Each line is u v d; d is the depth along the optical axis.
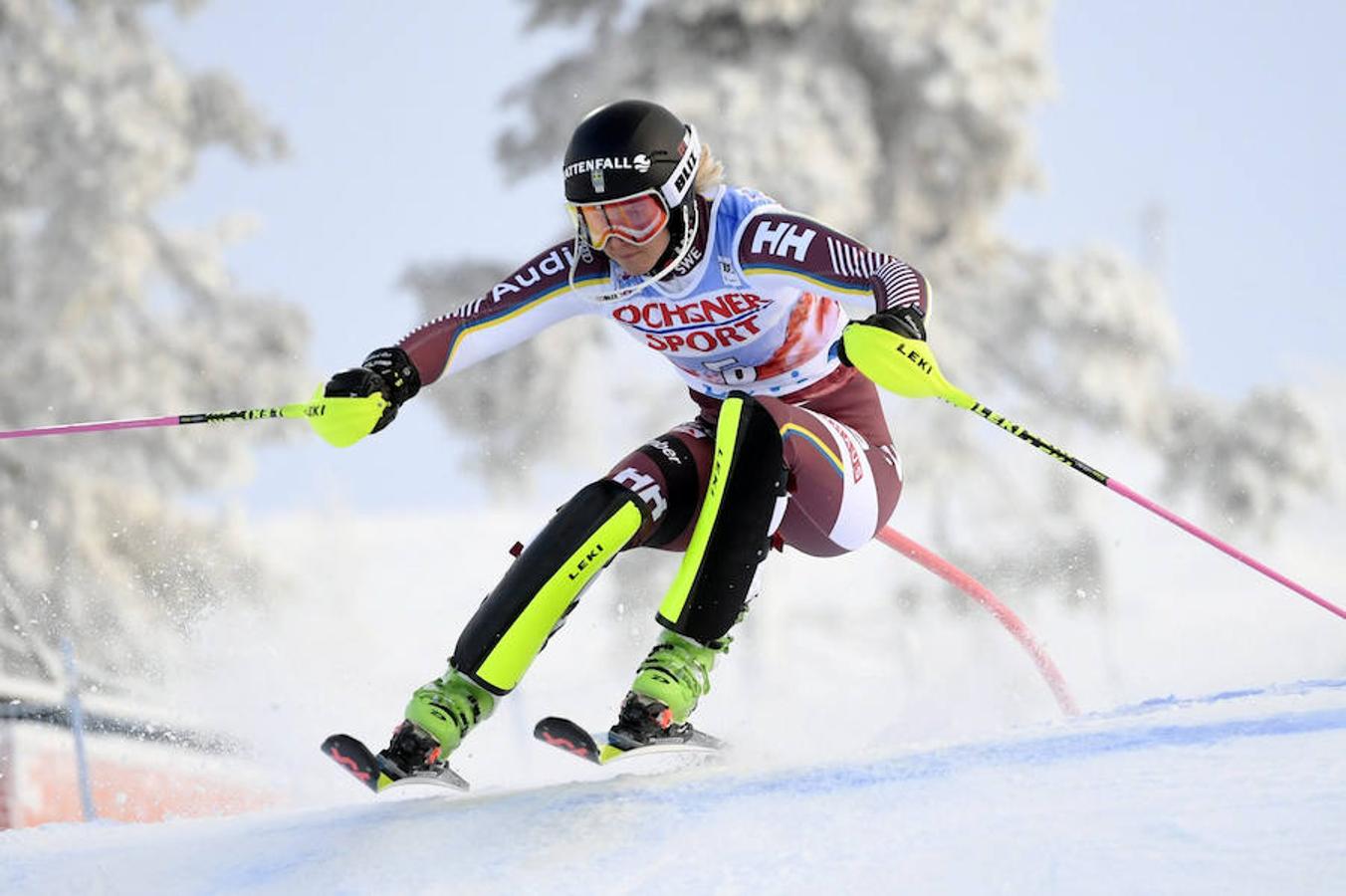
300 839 8.54
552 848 7.55
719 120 48.12
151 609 47.78
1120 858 6.05
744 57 51.59
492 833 7.96
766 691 36.62
